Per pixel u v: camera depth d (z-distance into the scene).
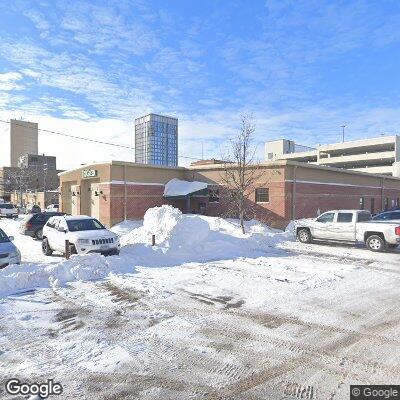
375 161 84.81
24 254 16.47
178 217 17.09
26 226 22.58
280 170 25.67
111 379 4.84
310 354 5.60
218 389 4.60
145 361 5.36
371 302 8.40
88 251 13.45
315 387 4.64
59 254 16.33
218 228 22.91
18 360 5.39
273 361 5.36
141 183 28.00
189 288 9.50
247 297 8.70
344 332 6.51
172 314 7.45
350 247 17.66
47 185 94.00
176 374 4.98
